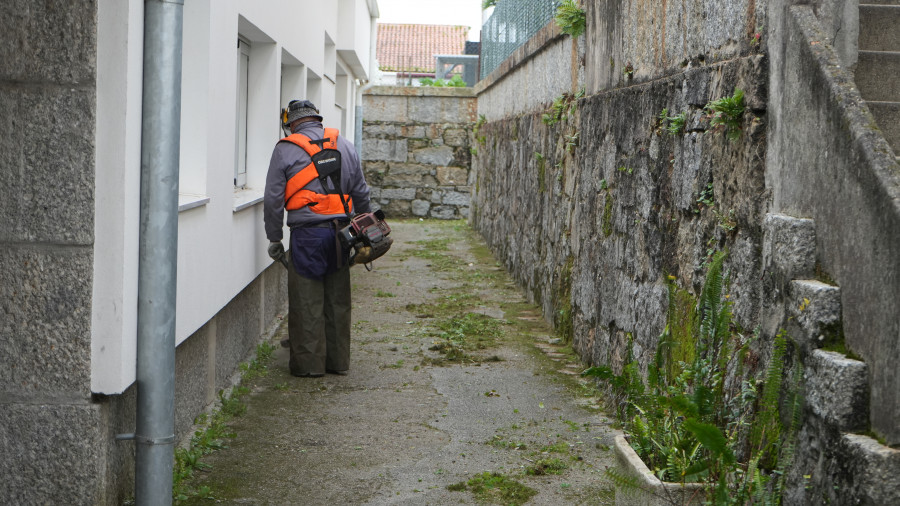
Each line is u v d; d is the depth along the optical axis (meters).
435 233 18.02
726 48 4.31
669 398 3.68
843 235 3.13
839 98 3.17
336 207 6.66
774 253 3.52
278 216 6.65
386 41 49.72
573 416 5.79
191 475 4.59
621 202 6.18
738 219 4.03
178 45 3.74
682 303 4.76
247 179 7.96
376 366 7.14
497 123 14.74
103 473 3.74
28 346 3.65
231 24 5.98
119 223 3.60
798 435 3.28
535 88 10.73
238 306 6.73
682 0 5.01
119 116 3.56
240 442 5.17
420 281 11.79
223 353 6.17
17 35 3.54
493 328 8.71
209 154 5.34
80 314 3.63
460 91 20.75
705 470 3.59
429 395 6.29
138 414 3.80
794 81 3.52
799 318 3.26
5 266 3.62
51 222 3.59
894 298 2.79
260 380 6.63
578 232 7.65
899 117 4.04
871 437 2.90
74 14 3.52
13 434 3.68
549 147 9.35
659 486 3.60
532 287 10.20
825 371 3.04
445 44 49.88
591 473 4.73
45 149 3.57
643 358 5.45
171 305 3.80
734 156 4.09
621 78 6.44
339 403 6.06
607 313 6.47
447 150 20.94
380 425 5.57
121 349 3.64
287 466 4.79
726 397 4.01
